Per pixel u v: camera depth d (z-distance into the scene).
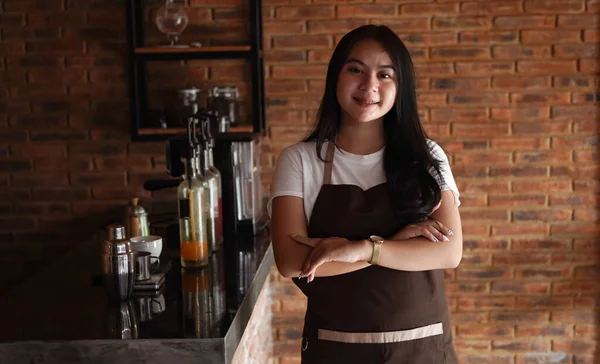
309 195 2.20
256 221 3.21
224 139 3.00
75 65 4.14
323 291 2.17
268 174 4.18
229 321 2.00
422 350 2.14
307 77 4.12
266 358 4.12
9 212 4.26
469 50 4.07
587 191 4.15
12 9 4.11
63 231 4.27
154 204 3.94
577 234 4.19
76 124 4.19
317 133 2.24
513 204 4.18
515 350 4.28
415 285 2.15
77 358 1.86
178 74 4.12
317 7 4.07
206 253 2.63
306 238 2.13
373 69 2.10
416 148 2.17
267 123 4.17
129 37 3.92
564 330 4.25
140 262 2.32
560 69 4.06
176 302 2.20
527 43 4.05
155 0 4.07
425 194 2.15
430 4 4.05
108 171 4.21
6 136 4.20
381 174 2.19
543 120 4.11
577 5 4.02
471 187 4.18
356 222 2.16
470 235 4.21
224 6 4.07
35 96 4.17
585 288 4.22
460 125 4.13
